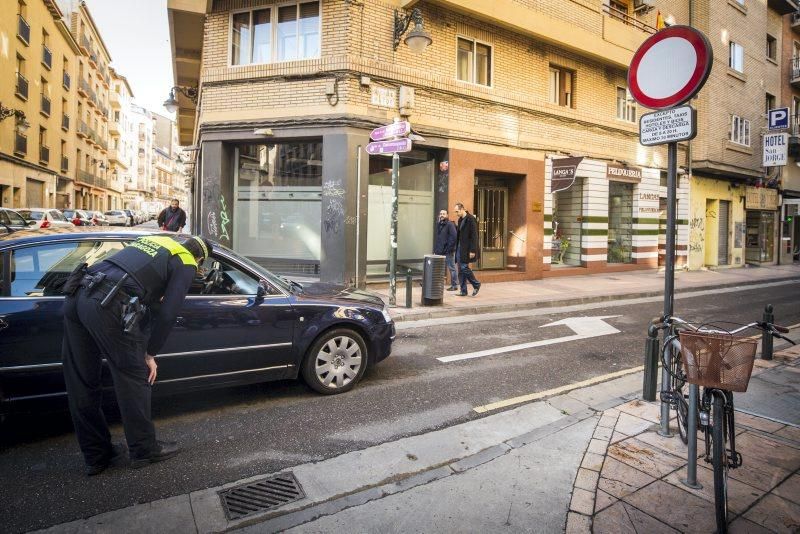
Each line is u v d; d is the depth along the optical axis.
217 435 3.72
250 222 11.39
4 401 3.45
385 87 10.81
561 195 15.90
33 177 27.48
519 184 13.62
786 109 18.83
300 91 10.55
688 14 18.38
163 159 97.44
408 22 10.70
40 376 3.53
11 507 2.74
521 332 7.44
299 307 4.46
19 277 3.57
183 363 3.94
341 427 3.89
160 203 93.75
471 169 12.21
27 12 25.62
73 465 3.24
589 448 3.44
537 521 2.63
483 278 12.67
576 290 11.70
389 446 3.55
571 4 13.88
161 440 3.57
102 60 46.12
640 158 16.50
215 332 4.06
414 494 2.89
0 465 3.23
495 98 12.56
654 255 17.12
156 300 3.18
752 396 4.46
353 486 3.00
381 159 11.41
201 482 3.03
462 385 4.94
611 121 15.45
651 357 4.39
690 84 3.48
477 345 6.59
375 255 11.41
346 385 4.70
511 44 12.93
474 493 2.91
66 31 31.50
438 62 11.60
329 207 10.47
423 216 12.14
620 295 11.20
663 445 3.49
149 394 3.20
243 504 2.79
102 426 3.13
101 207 48.16
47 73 29.08
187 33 13.00
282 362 4.41
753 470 3.11
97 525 2.57
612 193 16.42
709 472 3.09
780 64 22.52
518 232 13.68
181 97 18.75
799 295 12.38
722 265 20.50
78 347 2.97
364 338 4.95
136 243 3.16
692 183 18.47
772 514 2.63
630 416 4.04
